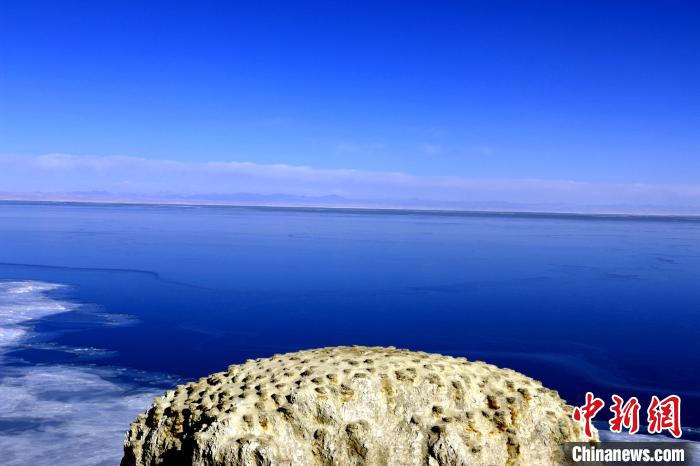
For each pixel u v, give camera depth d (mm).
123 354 62812
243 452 17062
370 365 20672
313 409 18781
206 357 63250
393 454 18578
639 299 104000
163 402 20516
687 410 47875
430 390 20000
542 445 19703
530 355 66688
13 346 64375
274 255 167375
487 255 176000
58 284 111688
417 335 75938
